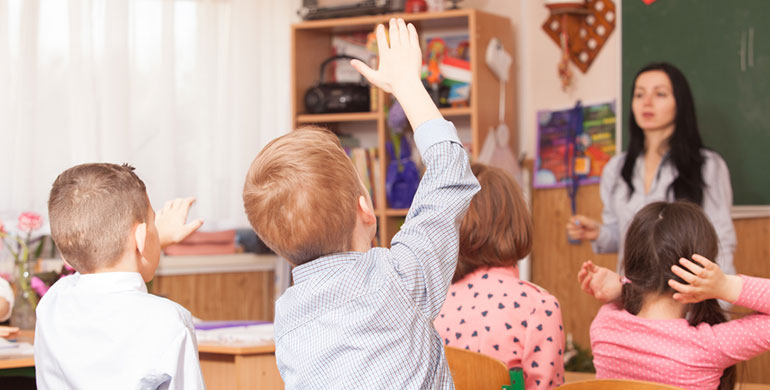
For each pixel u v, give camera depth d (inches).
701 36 139.4
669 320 64.3
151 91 150.4
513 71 161.5
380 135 156.4
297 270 43.0
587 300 151.6
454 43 161.9
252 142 157.4
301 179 42.1
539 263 156.7
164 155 149.9
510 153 154.1
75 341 54.9
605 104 150.9
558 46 157.1
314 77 165.0
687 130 127.3
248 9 157.4
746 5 135.3
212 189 154.6
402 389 39.7
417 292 41.1
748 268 135.6
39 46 141.3
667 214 66.8
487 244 69.4
